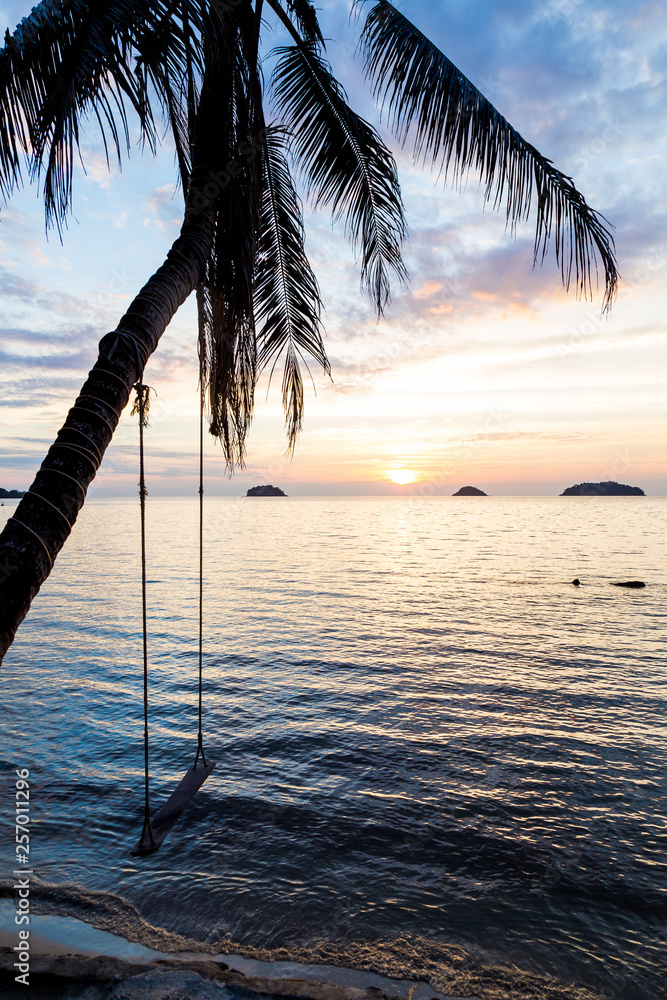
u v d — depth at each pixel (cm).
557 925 391
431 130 404
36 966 308
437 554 3684
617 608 1762
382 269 549
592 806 566
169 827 367
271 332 512
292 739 740
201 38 284
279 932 381
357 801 575
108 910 402
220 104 325
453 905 414
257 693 936
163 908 405
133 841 500
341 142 501
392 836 510
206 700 897
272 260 498
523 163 399
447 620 1582
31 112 270
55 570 2700
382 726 788
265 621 1564
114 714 827
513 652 1223
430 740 738
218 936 376
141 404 314
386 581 2405
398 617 1628
